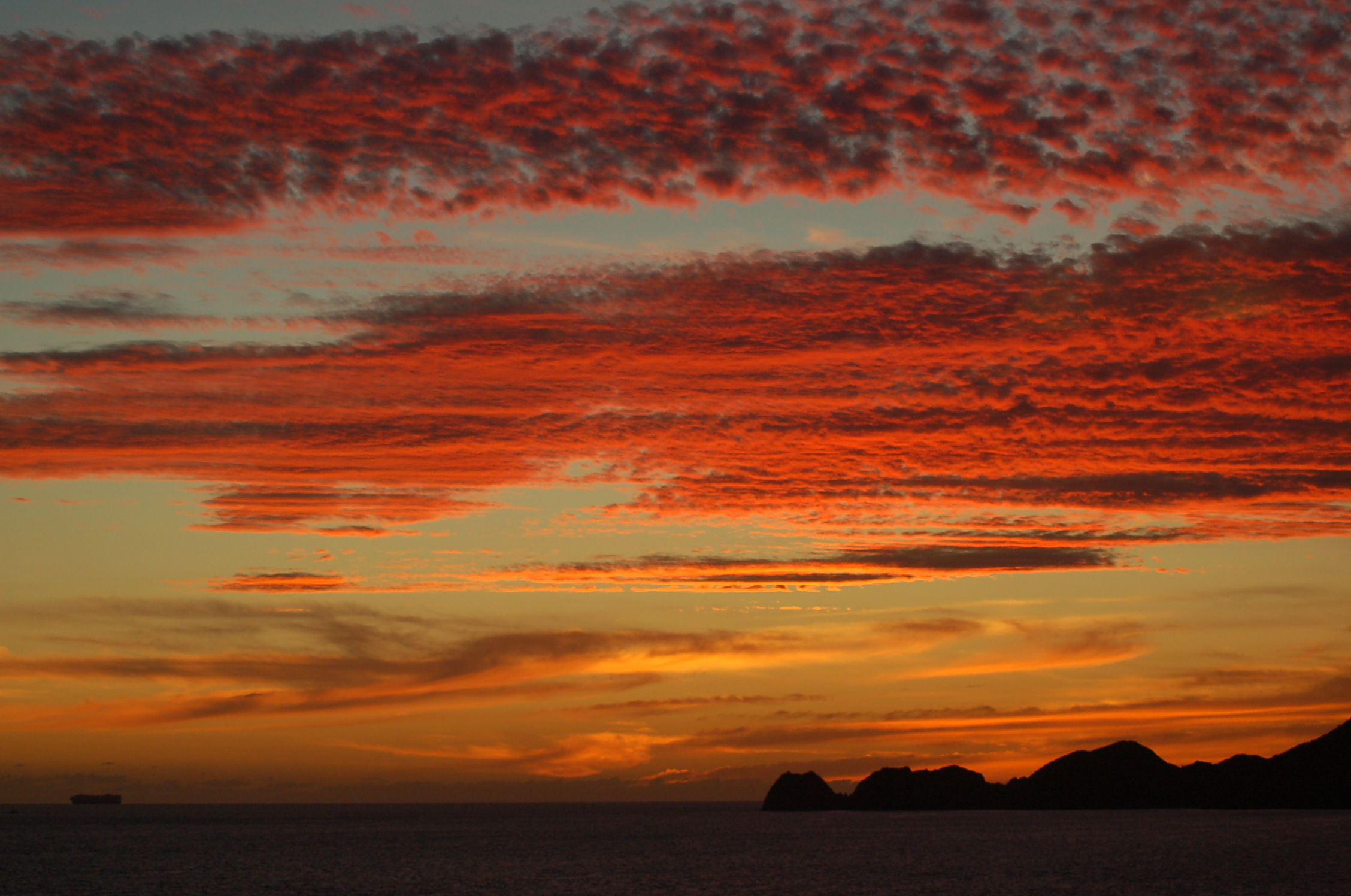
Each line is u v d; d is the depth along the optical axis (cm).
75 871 11644
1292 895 8581
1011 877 10219
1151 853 12481
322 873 11362
